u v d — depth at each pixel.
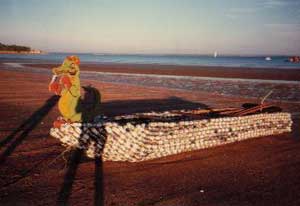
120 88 21.88
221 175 6.70
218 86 24.59
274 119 9.95
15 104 14.18
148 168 6.95
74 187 5.91
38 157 7.34
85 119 7.82
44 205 5.21
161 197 5.62
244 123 9.17
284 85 25.72
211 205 5.38
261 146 8.83
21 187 5.84
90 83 25.27
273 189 6.08
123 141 7.01
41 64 57.66
